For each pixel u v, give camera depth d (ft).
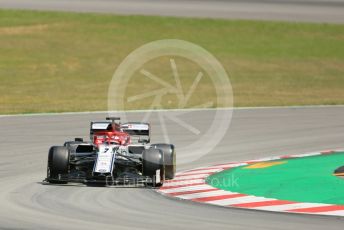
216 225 114.21
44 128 254.68
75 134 241.55
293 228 112.27
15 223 114.21
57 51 490.90
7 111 306.96
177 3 639.76
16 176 164.66
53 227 111.75
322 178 165.27
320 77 456.04
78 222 115.55
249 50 521.65
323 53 522.47
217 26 574.15
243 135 244.01
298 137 240.73
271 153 207.82
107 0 637.30
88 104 339.16
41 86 404.36
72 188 147.64
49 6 604.49
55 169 150.61
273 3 655.35
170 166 159.53
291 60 500.74
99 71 449.89
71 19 569.64
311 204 133.69
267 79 443.73
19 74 434.30
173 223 115.44
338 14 627.46
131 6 620.08
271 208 129.90
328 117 294.05
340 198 140.15
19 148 211.61
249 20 593.42
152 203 133.39
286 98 373.81
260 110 315.78
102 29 549.13
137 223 115.24
